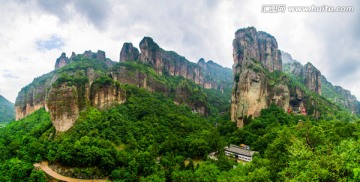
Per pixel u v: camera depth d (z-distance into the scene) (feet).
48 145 262.88
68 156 239.91
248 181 173.88
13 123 465.88
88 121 299.38
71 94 294.05
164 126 384.06
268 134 335.26
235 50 650.43
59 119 284.20
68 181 229.25
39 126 334.85
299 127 303.48
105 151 253.03
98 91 349.61
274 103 492.54
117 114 347.56
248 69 483.10
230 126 456.45
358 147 99.19
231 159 298.76
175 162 287.48
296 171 114.73
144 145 308.19
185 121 438.81
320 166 97.71
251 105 460.96
